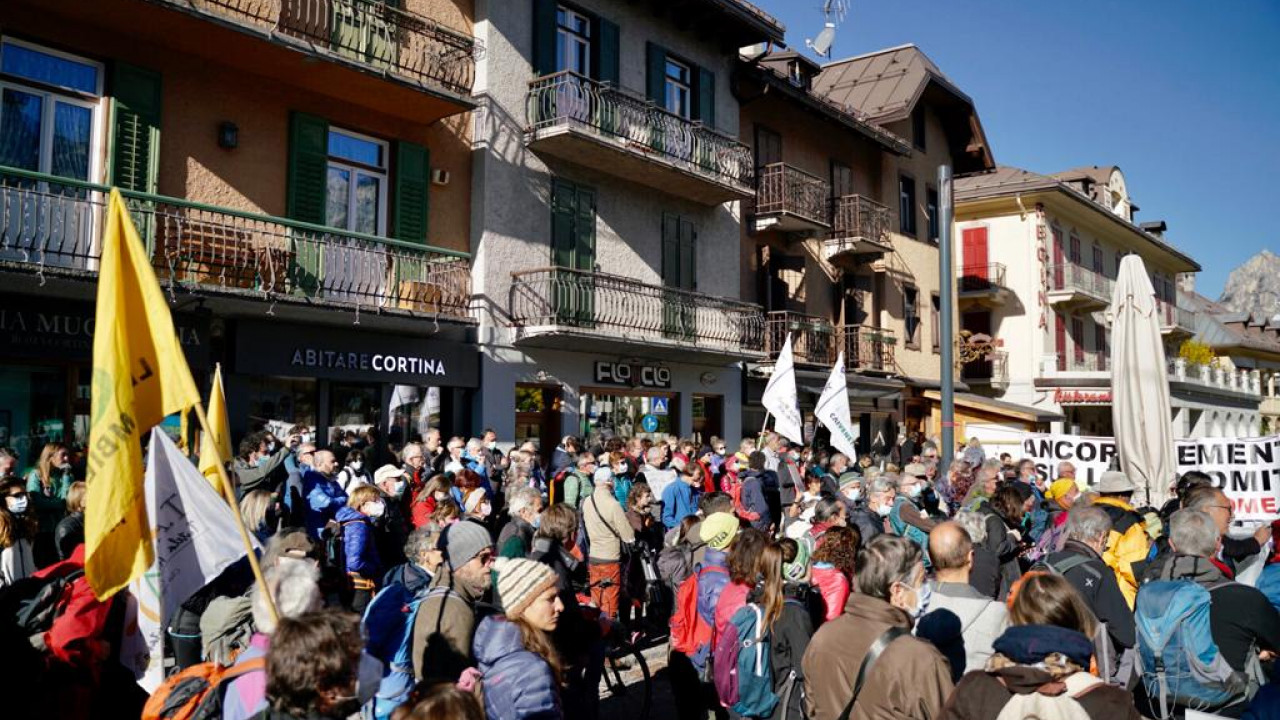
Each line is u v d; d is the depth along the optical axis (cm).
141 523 418
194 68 1255
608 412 1802
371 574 776
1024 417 2733
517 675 394
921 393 2780
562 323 1612
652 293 1809
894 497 928
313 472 894
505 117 1603
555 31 1692
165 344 425
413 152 1502
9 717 479
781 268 2330
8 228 1048
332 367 1344
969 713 325
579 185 1742
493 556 476
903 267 2767
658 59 1908
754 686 482
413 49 1470
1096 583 519
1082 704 318
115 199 426
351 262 1362
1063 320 3400
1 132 1080
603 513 929
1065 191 3178
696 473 1235
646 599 1020
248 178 1305
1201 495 718
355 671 316
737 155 1995
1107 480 843
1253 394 4991
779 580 493
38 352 1076
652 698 770
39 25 1109
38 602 488
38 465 981
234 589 527
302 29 1323
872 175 2698
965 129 3020
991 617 427
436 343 1482
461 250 1570
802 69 2481
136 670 483
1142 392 1096
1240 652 469
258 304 1205
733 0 1966
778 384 1390
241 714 332
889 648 374
